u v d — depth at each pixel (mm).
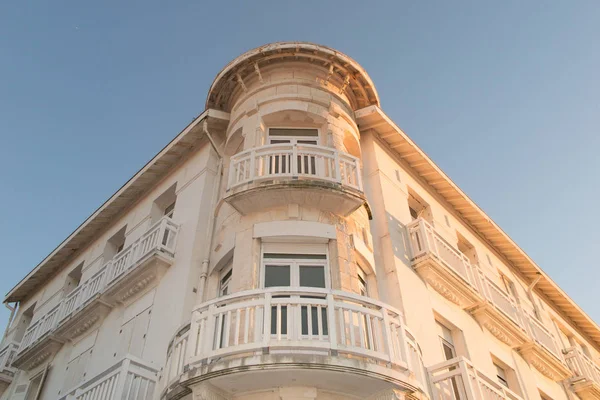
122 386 9500
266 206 11812
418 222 14281
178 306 11852
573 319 24344
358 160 12555
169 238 13719
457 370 10461
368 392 8703
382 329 8953
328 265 11047
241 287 10531
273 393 8602
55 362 15977
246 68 14891
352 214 12320
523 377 15695
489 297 15523
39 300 21156
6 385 18391
